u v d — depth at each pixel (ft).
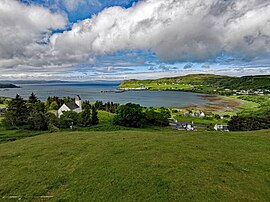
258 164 60.13
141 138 89.51
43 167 64.69
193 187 47.80
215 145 77.51
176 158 64.34
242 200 43.04
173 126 333.83
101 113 385.91
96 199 46.65
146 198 45.21
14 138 197.16
